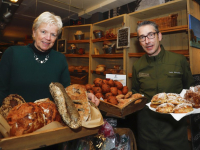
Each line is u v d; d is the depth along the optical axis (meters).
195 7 2.19
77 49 3.71
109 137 0.90
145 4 3.14
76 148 0.82
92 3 3.84
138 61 1.61
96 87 1.40
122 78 1.96
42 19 0.94
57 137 0.58
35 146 0.54
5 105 0.70
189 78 1.45
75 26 3.70
